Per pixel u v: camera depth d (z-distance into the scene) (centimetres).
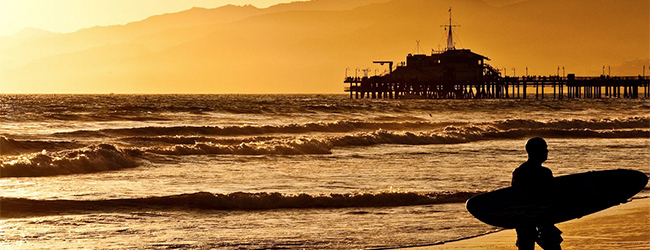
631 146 13788
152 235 5006
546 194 3522
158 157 10794
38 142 12594
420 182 8175
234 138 14888
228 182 8244
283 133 18188
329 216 5828
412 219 5697
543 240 3566
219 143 14312
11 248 4547
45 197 6975
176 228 5269
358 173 9088
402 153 12200
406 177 8656
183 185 7994
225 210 6050
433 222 5566
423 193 6738
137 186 7894
